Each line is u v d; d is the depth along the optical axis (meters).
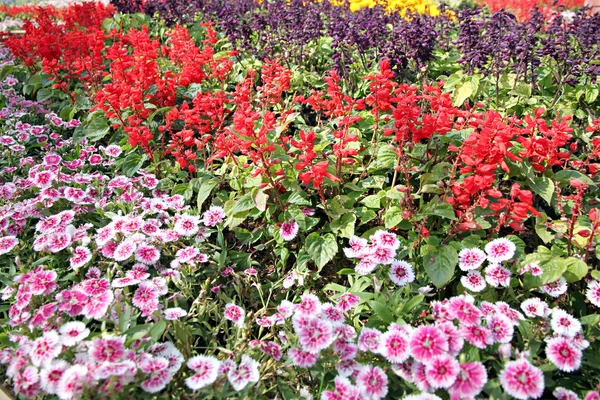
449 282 0.68
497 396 0.48
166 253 0.72
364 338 0.54
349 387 0.50
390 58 1.02
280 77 0.92
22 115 1.14
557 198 0.73
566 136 0.70
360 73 1.15
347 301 0.59
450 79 1.03
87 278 0.66
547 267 0.60
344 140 0.72
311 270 0.74
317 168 0.65
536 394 0.47
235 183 0.79
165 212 0.77
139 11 1.88
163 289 0.63
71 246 0.69
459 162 0.74
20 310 0.58
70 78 1.25
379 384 0.50
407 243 0.70
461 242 0.66
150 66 1.01
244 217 0.75
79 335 0.52
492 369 0.54
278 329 0.64
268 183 0.74
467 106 0.96
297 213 0.72
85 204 0.78
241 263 0.74
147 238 0.70
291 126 1.08
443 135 0.76
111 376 0.47
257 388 0.53
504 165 0.64
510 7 2.19
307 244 0.70
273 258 0.78
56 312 0.59
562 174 0.75
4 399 0.55
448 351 0.51
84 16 1.78
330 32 1.10
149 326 0.55
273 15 1.38
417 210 0.71
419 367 0.50
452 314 0.54
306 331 0.53
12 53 1.50
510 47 0.98
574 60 0.99
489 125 0.66
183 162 0.85
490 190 0.62
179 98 1.12
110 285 0.62
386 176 0.81
